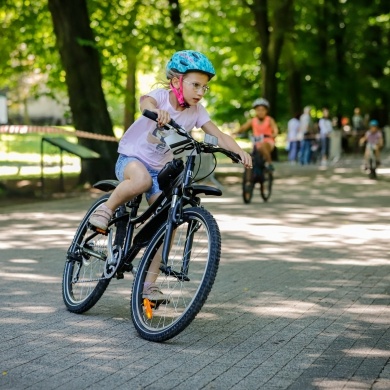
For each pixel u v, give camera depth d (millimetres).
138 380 5535
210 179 22750
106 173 22375
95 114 22375
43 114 56125
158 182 6777
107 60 26547
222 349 6324
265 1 36000
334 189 22000
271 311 7625
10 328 6879
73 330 6844
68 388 5344
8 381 5461
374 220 14852
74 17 22297
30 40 26922
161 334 6438
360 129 47688
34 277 9195
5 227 13484
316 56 45312
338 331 6918
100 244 7402
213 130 6938
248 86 47750
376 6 45750
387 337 6734
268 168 18312
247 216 15336
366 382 5547
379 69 47938
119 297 8172
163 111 6461
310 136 36062
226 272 9586
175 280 6816
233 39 40250
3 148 39375
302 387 5430
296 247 11562
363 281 9156
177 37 26703
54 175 25797
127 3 27250
